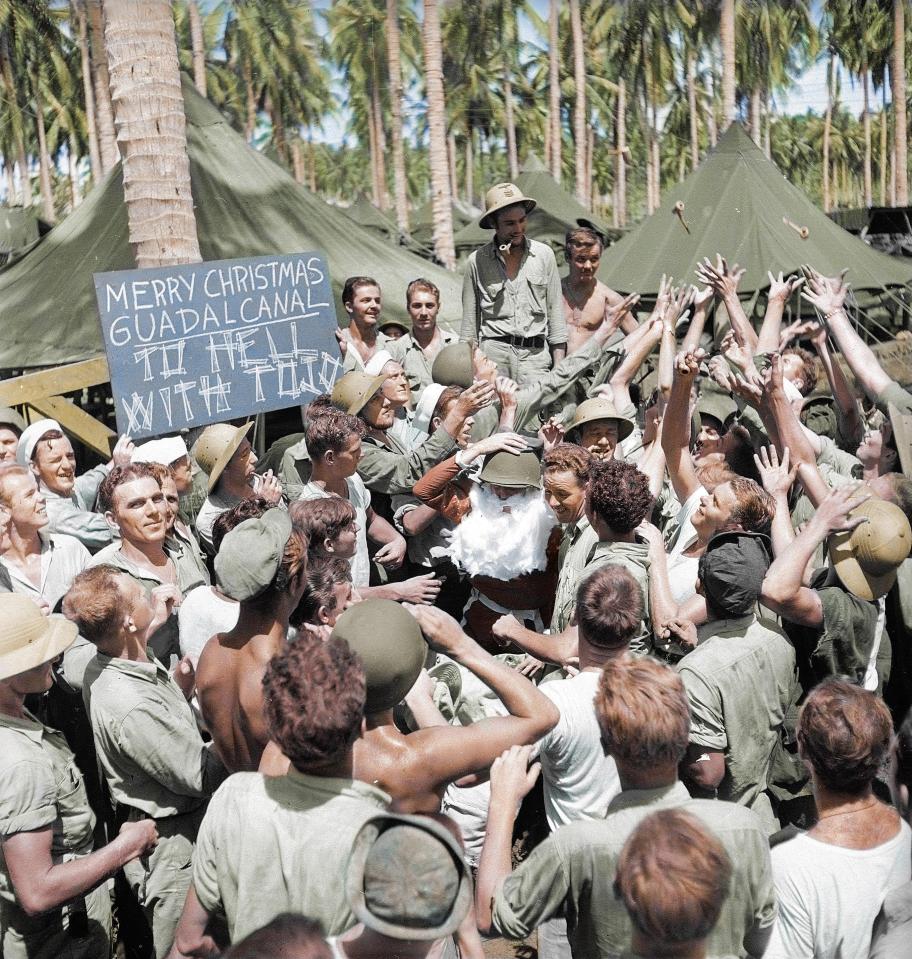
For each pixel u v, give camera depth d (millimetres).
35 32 32938
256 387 5477
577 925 2285
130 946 3268
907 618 3775
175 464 4414
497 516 3926
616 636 2863
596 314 6367
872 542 3365
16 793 2615
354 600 3334
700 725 3061
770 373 3832
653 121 37812
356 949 1980
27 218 16844
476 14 26172
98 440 5965
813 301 4770
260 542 2629
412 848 1809
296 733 2090
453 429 4359
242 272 5430
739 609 3102
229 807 2219
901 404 4395
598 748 2861
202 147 8312
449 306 8477
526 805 4070
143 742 2832
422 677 2787
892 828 2404
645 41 31250
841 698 2428
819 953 2396
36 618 2789
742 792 3156
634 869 1862
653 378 7297
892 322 10633
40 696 3445
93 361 5938
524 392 5184
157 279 5156
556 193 18906
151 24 5715
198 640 3377
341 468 4125
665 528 4340
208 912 2266
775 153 39500
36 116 35625
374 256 8570
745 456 5059
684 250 10281
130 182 5824
